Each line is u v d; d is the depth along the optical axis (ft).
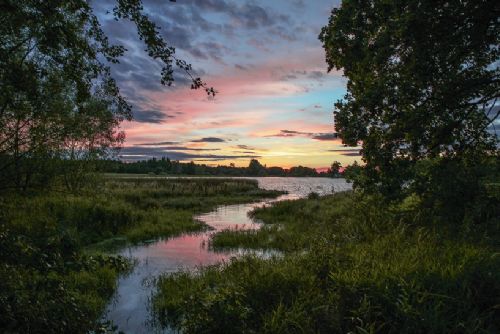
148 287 30.01
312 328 18.07
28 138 48.29
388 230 34.27
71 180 65.21
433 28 20.65
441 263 21.53
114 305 26.16
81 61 17.52
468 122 26.76
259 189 186.29
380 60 22.62
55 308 13.62
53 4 15.56
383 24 22.52
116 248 46.50
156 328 22.38
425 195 24.90
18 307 12.61
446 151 26.43
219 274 29.84
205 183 179.22
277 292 21.95
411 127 23.50
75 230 47.80
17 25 16.44
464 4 20.42
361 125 24.41
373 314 17.63
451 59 22.98
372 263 22.86
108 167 75.51
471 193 24.03
